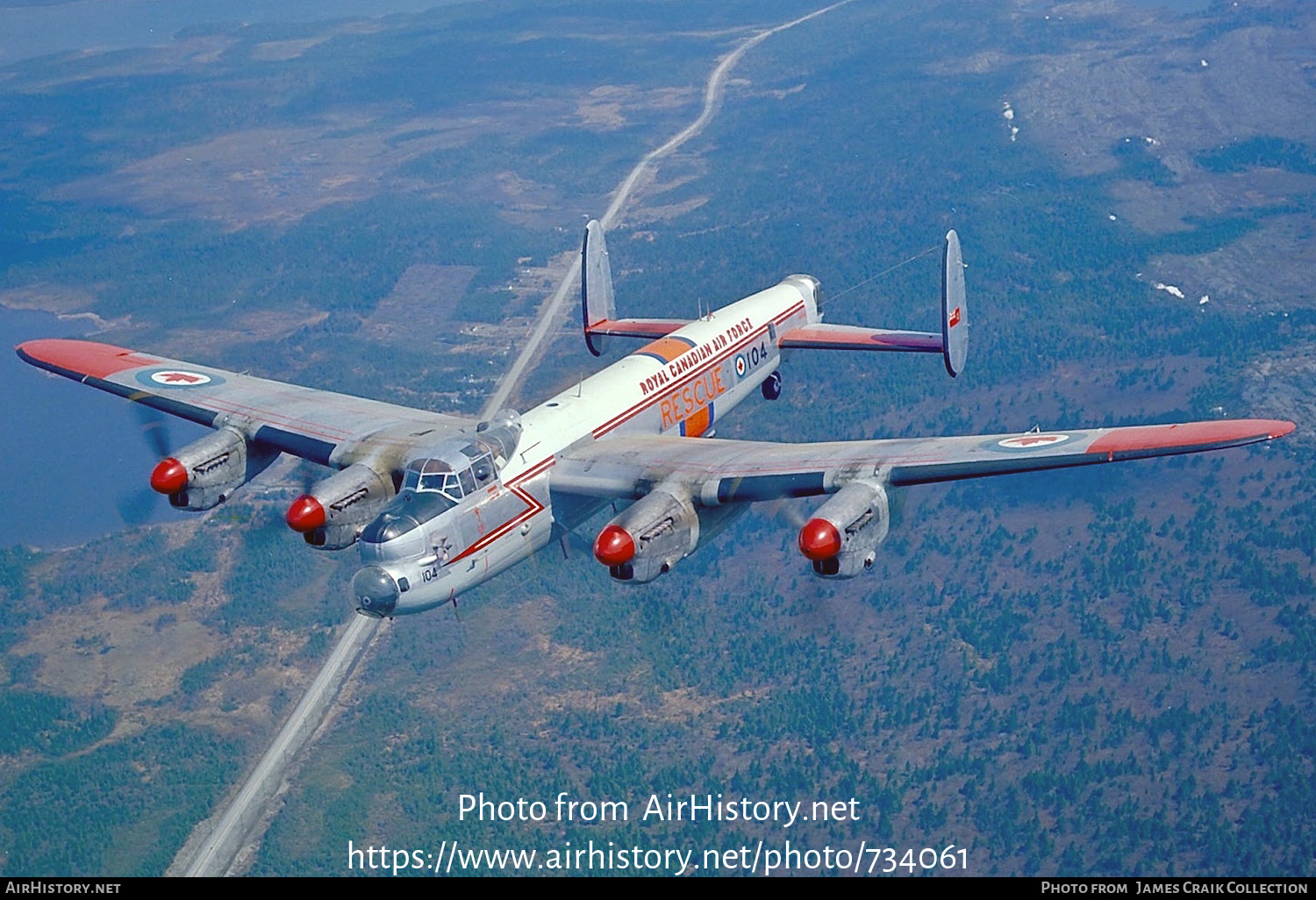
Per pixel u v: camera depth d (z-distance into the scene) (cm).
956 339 4869
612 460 3731
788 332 5088
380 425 4022
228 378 4541
